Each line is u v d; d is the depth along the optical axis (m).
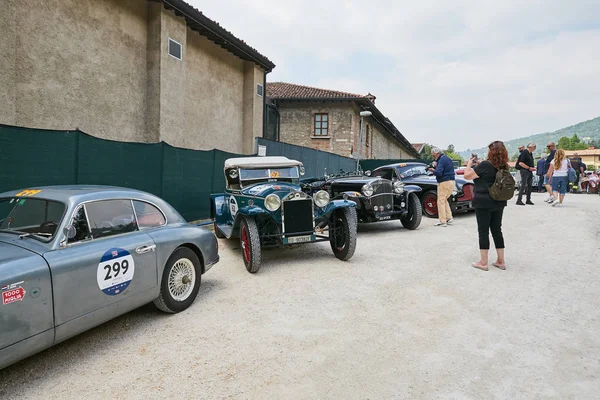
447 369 2.73
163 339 3.29
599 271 4.88
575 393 2.43
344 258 5.72
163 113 9.81
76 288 2.87
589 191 17.84
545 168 11.83
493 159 4.82
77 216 3.09
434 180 9.98
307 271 5.25
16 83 6.74
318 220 5.90
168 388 2.56
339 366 2.79
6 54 6.25
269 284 4.73
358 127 23.55
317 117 22.62
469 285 4.47
